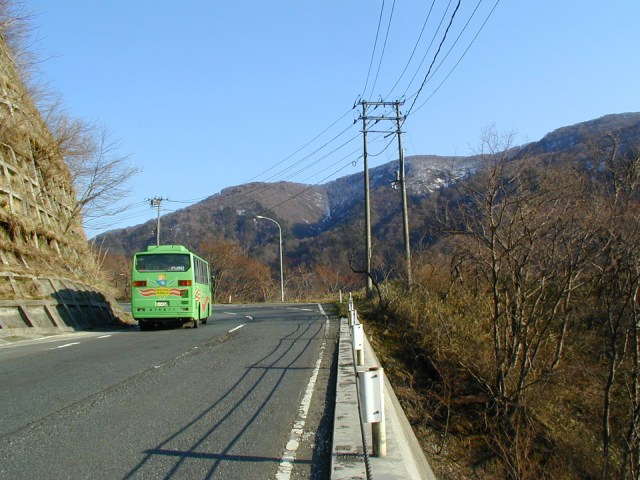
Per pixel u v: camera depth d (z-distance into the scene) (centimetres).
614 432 1173
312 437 575
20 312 1645
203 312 2116
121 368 985
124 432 587
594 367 1282
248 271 6738
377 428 473
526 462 995
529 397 1138
